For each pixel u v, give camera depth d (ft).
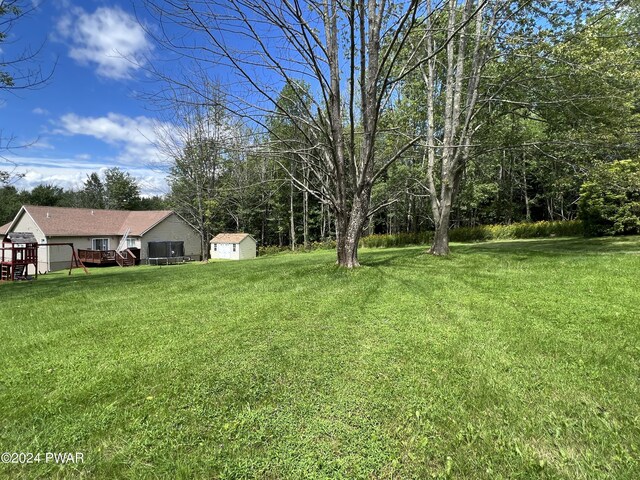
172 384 8.05
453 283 18.28
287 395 7.47
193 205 74.69
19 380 8.43
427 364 8.70
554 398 6.98
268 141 23.90
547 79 28.17
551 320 11.61
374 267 24.58
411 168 55.67
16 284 31.09
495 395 7.16
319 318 12.88
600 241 35.99
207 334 11.50
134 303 16.92
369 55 22.48
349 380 8.03
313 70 22.97
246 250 86.02
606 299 13.61
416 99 39.63
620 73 23.45
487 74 33.24
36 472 5.43
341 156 23.82
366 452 5.71
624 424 6.11
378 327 11.66
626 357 8.57
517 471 5.20
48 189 137.90
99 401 7.41
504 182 82.64
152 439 6.15
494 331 10.82
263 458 5.63
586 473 5.10
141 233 84.69
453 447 5.75
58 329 12.69
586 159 30.50
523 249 33.04
